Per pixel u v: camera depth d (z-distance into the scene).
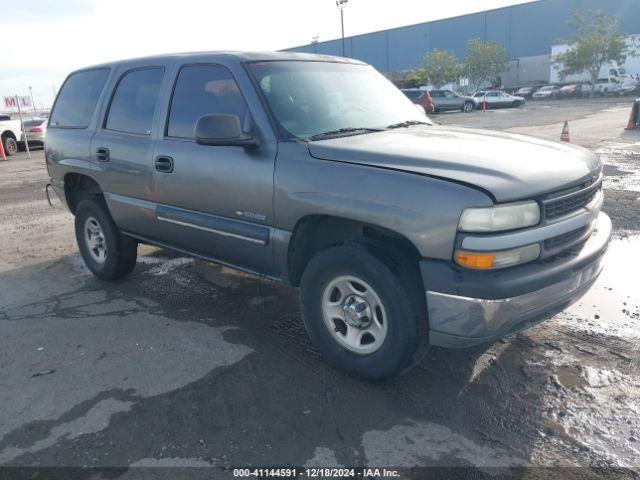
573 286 3.07
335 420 3.01
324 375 3.47
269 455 2.75
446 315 2.86
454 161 2.99
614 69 47.34
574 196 3.11
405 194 2.89
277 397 3.25
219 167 3.75
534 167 3.00
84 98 5.20
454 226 2.75
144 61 4.59
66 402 3.26
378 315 3.20
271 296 4.81
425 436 2.87
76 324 4.35
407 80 54.38
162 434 2.93
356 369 3.30
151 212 4.41
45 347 3.97
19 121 20.53
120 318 4.44
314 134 3.59
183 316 4.45
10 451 2.83
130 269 5.27
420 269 2.88
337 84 4.12
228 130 3.39
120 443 2.87
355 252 3.10
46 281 5.42
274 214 3.49
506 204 2.75
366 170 3.07
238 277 5.32
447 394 3.23
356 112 3.98
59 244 6.83
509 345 3.76
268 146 3.50
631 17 53.34
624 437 2.81
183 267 5.67
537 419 2.98
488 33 63.53
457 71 55.75
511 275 2.79
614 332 3.89
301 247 3.53
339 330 3.45
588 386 3.25
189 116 4.05
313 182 3.25
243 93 3.69
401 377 3.41
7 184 12.29
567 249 3.06
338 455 2.73
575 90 46.47
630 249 5.69
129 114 4.62
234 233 3.78
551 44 59.16
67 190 5.49
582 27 53.16
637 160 10.84
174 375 3.53
